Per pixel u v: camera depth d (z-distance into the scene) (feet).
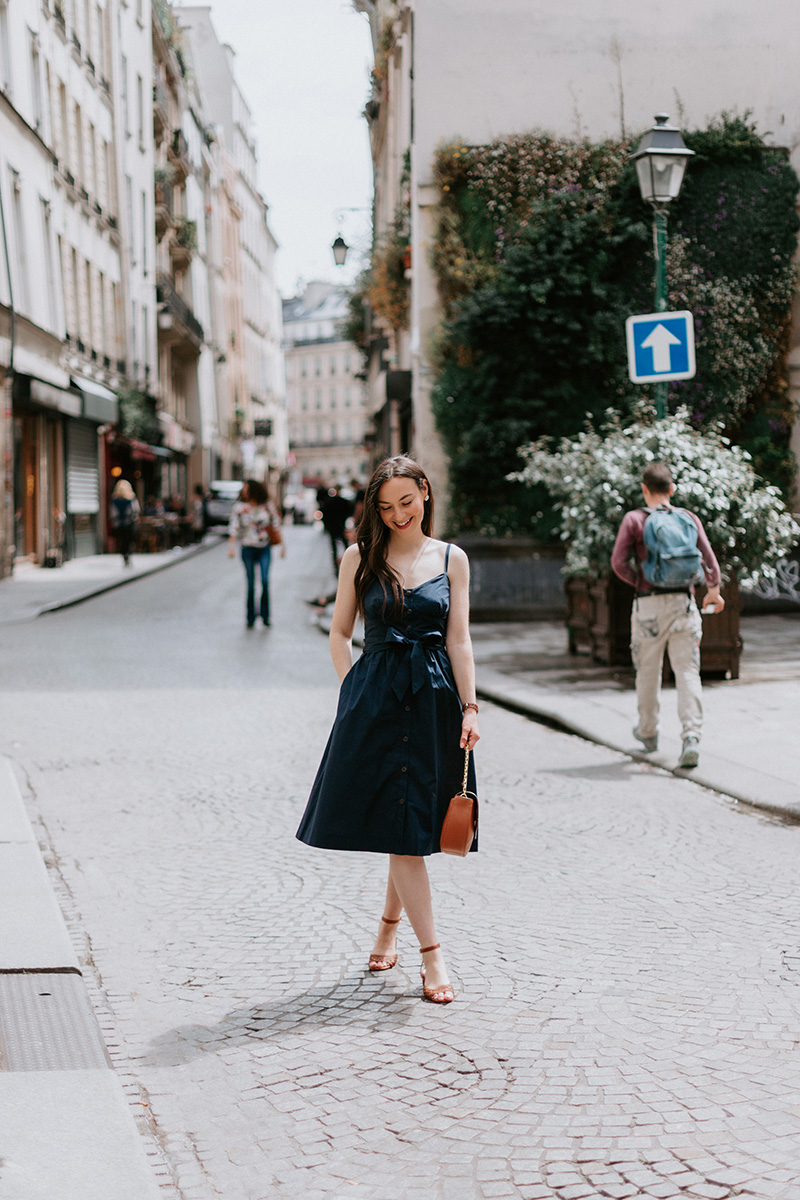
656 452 35.96
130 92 121.90
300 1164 9.93
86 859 19.08
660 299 34.68
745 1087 11.07
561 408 52.85
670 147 34.04
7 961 14.03
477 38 53.11
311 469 402.31
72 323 96.37
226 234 218.59
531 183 52.80
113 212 114.62
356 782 13.03
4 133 73.87
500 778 24.57
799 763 24.71
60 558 88.02
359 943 15.23
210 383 189.67
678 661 25.09
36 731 29.55
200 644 47.26
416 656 13.10
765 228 53.01
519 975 14.01
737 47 53.06
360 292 77.61
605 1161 9.80
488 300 51.42
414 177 53.83
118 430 110.11
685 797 22.98
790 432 54.03
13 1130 9.98
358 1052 12.05
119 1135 9.90
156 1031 12.69
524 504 53.31
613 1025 12.55
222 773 25.07
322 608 61.05
